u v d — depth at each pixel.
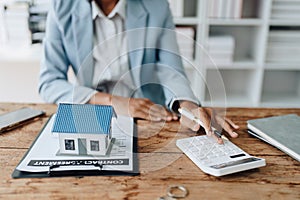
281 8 2.14
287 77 2.57
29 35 2.14
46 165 0.77
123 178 0.74
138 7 1.24
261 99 2.43
